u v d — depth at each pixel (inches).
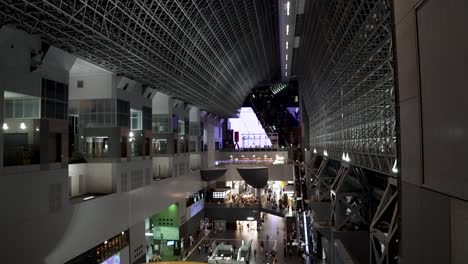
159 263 1050.1
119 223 1256.8
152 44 1096.8
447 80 308.2
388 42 693.3
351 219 1237.1
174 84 1561.3
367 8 804.6
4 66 783.1
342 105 1254.9
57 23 784.9
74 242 998.4
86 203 1066.1
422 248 383.6
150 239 1878.7
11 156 848.9
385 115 772.6
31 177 848.3
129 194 1343.5
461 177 289.1
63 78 999.6
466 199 282.5
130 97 1395.2
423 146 369.7
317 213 1676.9
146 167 1504.7
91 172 1277.1
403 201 438.0
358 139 1034.1
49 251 899.4
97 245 1121.4
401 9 424.8
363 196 1259.8
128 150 1355.8
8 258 772.6
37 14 753.6
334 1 1029.8
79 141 1299.2
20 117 901.2
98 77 1289.4
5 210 769.6
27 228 828.6
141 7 901.2
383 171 808.3
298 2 1411.2
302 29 1737.2
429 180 356.5
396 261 698.8
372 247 819.4
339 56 1173.7
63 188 964.6
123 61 1130.7
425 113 361.1
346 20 977.5
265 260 1652.3
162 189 1674.5
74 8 753.0
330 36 1214.3
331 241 1259.8
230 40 1630.2
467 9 269.1
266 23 1884.8
